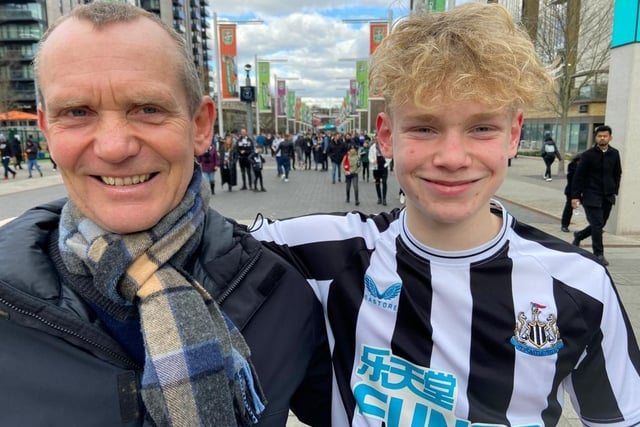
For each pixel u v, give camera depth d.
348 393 1.36
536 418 1.25
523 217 9.63
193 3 88.19
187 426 1.02
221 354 1.10
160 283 1.11
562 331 1.26
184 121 1.16
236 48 24.80
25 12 59.91
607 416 1.30
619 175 6.36
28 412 1.03
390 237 1.43
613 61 7.97
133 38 1.06
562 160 17.59
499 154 1.20
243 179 15.02
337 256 1.48
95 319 1.12
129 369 1.10
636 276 5.54
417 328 1.31
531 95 1.18
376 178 11.91
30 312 1.04
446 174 1.19
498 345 1.26
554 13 15.24
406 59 1.18
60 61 1.05
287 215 10.38
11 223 1.20
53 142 1.09
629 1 7.61
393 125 1.27
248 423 1.14
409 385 1.29
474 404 1.24
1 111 38.53
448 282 1.30
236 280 1.25
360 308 1.39
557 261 1.32
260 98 39.31
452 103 1.13
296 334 1.30
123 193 1.11
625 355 1.32
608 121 8.16
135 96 1.06
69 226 1.16
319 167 26.38
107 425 1.06
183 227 1.17
